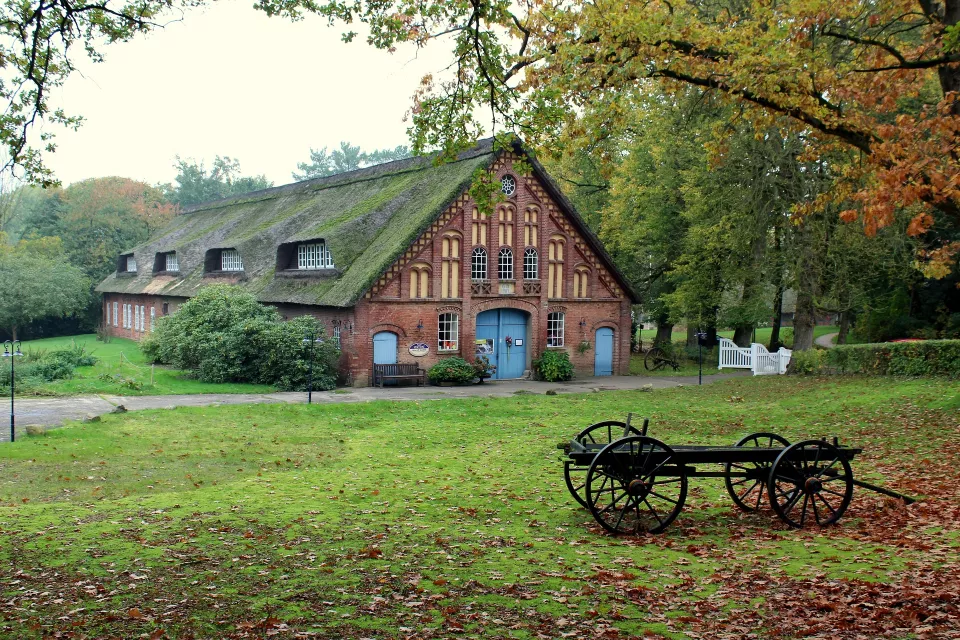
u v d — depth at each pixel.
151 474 15.49
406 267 33.25
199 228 55.09
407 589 8.12
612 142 45.66
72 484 14.53
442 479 14.77
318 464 16.64
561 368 36.19
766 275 38.06
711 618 7.32
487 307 35.53
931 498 11.79
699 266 41.53
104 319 64.69
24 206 83.25
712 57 16.44
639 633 6.98
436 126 14.56
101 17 11.98
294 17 12.76
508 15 13.16
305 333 31.59
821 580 8.29
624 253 49.47
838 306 37.97
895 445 16.48
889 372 30.58
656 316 50.81
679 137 38.44
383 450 18.23
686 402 26.72
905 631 6.86
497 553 9.59
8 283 55.41
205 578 8.46
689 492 13.25
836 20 18.62
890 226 32.84
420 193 36.03
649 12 16.22
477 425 22.03
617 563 9.10
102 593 7.99
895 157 14.39
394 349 33.38
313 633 6.91
